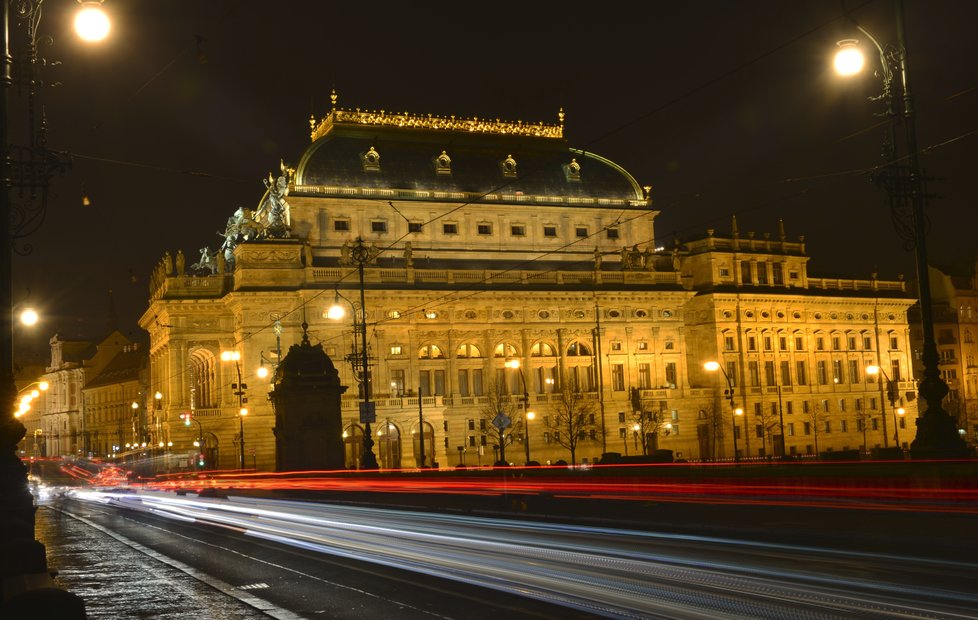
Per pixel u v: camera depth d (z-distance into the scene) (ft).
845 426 490.08
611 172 464.24
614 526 114.52
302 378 232.94
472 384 417.08
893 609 54.65
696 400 448.65
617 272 438.81
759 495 143.64
